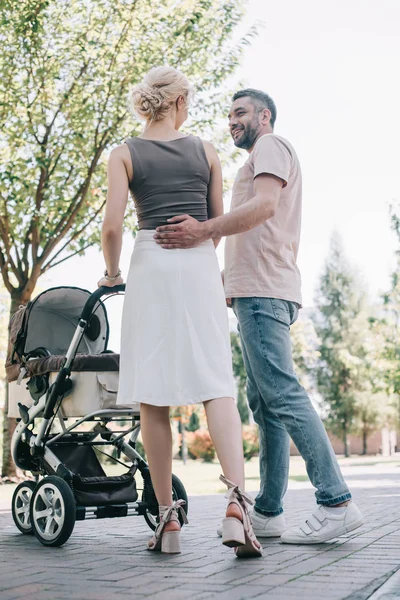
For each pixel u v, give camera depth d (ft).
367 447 142.82
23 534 15.47
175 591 9.13
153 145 12.05
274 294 13.24
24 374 15.37
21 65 36.52
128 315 11.59
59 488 13.46
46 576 10.44
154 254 11.56
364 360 130.21
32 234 38.01
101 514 13.89
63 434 14.66
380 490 29.30
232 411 11.23
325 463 12.65
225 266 13.80
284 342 13.24
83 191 37.58
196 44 37.70
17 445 15.61
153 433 11.85
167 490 12.16
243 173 13.74
